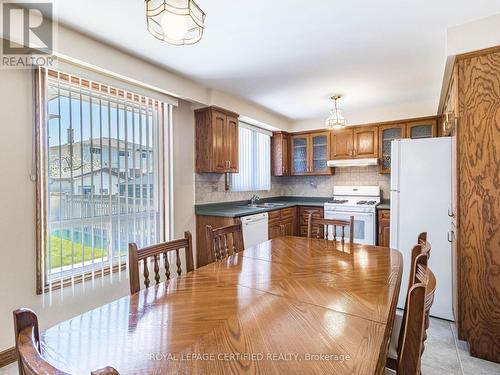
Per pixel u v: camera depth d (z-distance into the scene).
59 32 1.90
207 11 1.75
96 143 2.28
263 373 0.73
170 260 3.04
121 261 2.50
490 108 1.89
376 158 4.18
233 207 4.05
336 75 2.85
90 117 2.24
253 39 2.12
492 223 1.91
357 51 2.33
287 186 5.40
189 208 3.37
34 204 1.96
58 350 0.86
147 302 1.20
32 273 1.96
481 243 1.95
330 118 3.42
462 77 1.98
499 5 1.71
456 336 2.21
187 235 1.73
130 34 2.04
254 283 1.40
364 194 4.55
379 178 4.50
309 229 2.53
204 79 2.95
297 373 0.73
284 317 1.04
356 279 1.44
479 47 1.88
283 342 0.88
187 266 1.72
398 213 2.73
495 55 1.86
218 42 2.16
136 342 0.90
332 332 0.93
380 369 0.77
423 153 2.61
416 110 3.87
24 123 1.90
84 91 2.20
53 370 0.48
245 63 2.55
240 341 0.89
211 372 0.74
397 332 1.38
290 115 4.56
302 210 4.73
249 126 4.29
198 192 3.50
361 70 2.73
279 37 2.09
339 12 1.78
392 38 2.12
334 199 4.84
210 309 1.12
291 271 1.58
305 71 2.75
